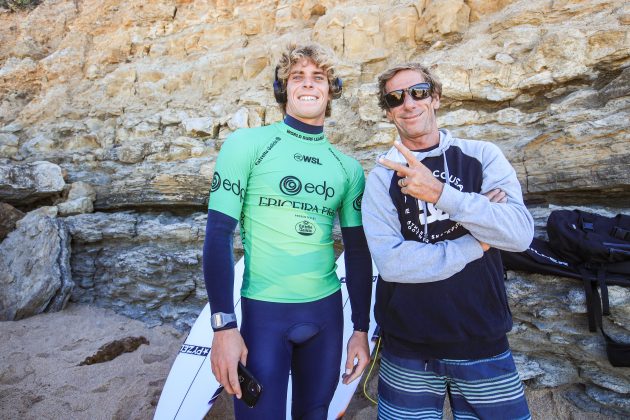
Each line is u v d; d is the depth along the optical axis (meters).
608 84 3.04
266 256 1.72
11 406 2.92
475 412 1.68
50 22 7.63
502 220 1.47
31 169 5.29
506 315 1.67
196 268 4.37
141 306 4.58
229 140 1.70
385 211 1.69
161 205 4.96
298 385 1.77
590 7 3.53
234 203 1.63
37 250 4.86
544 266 2.48
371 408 2.76
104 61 6.60
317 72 1.79
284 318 1.70
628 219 2.39
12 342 3.91
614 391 2.41
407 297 1.66
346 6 4.98
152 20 6.58
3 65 7.27
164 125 5.41
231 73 5.48
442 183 1.52
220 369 1.53
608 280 2.28
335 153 1.90
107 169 5.48
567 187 2.85
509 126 3.44
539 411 2.56
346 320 2.84
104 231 4.92
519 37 3.70
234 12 6.07
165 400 2.60
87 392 3.09
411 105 1.76
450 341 1.62
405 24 4.48
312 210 1.76
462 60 3.83
